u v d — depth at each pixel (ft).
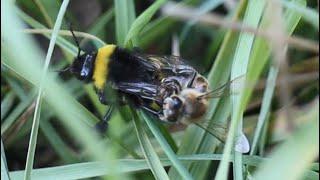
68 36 0.55
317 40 0.58
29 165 0.44
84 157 0.55
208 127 0.49
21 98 0.57
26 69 0.42
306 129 0.37
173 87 0.49
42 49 0.61
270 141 0.55
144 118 0.50
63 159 0.56
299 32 0.58
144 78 0.50
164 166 0.50
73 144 0.58
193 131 0.51
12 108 0.59
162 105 0.49
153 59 0.51
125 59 0.50
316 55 0.60
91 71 0.50
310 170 0.47
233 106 0.47
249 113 0.58
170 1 0.61
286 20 0.49
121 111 0.52
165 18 0.58
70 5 0.63
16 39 0.41
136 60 0.50
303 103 0.59
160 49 0.62
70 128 0.47
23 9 0.58
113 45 0.50
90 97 0.55
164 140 0.48
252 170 0.49
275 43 0.39
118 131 0.50
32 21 0.55
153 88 0.50
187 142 0.51
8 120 0.56
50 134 0.56
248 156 0.48
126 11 0.53
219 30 0.60
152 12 0.50
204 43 0.65
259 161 0.48
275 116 0.55
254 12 0.49
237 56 0.48
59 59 0.60
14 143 0.59
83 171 0.48
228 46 0.53
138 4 0.65
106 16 0.59
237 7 0.54
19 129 0.56
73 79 0.58
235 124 0.43
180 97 0.48
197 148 0.51
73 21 0.58
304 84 0.59
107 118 0.51
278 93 0.56
